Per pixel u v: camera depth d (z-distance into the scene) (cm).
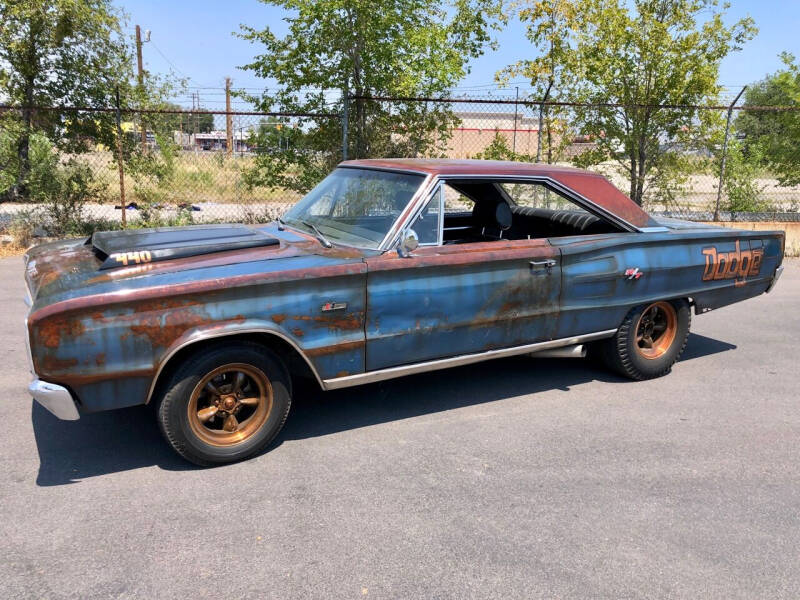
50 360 299
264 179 1059
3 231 1011
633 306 466
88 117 1072
